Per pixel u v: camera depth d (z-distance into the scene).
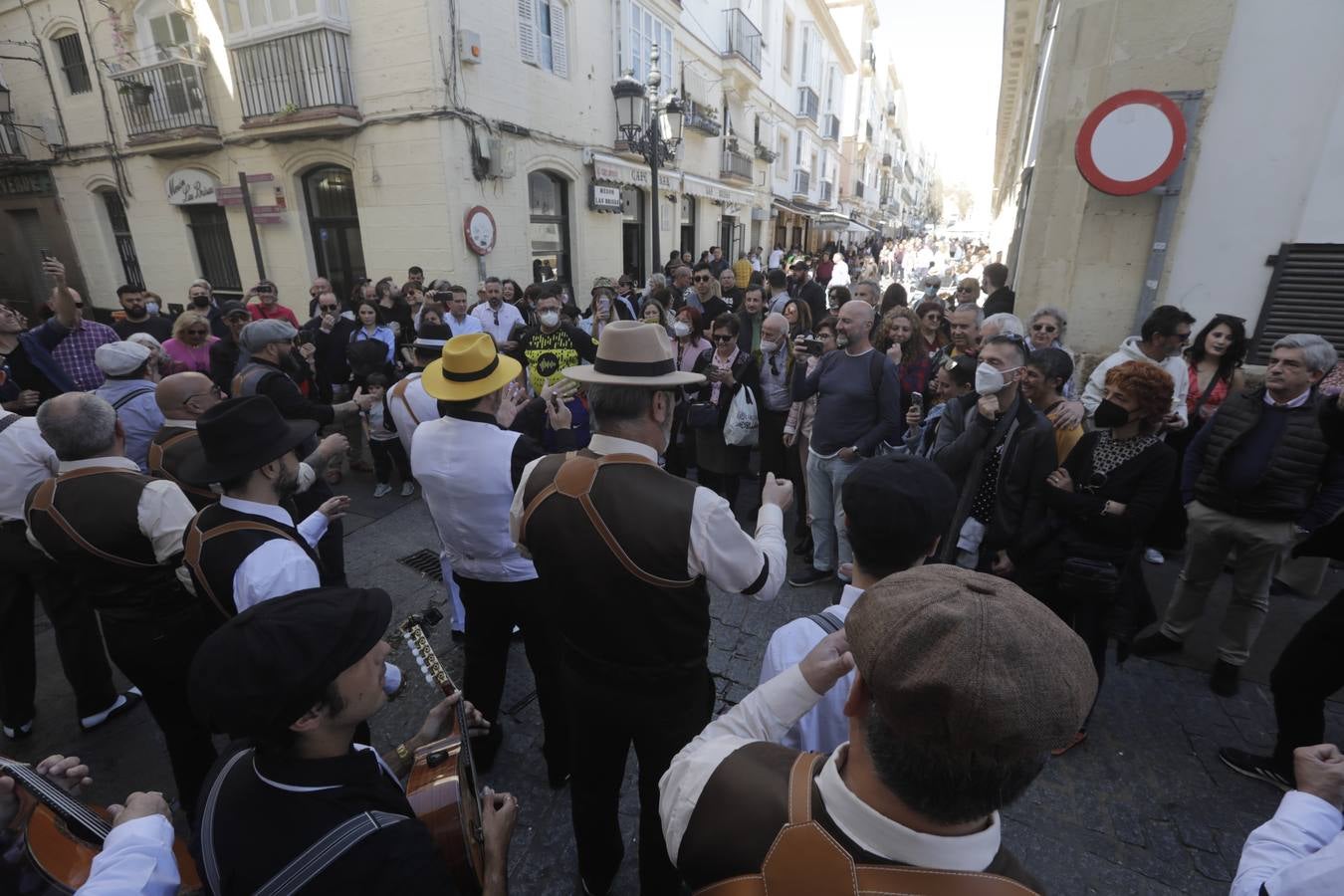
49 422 1.90
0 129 11.38
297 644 0.92
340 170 8.63
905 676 0.62
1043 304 4.71
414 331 6.73
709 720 1.74
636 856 2.16
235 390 3.30
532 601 2.22
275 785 0.94
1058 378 2.58
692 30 13.50
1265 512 2.63
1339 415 2.34
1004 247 14.20
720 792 0.80
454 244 7.99
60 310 4.69
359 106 7.99
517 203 9.00
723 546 1.49
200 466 1.71
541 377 4.96
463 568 2.25
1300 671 2.24
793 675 1.01
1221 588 3.77
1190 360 3.83
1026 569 2.51
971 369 3.04
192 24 8.70
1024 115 10.88
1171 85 4.05
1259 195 3.99
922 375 4.25
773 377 4.36
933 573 0.73
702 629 1.62
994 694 0.57
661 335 1.63
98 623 2.74
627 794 2.40
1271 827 1.06
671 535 1.48
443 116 7.58
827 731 1.28
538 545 1.61
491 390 2.11
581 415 4.38
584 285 10.88
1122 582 2.39
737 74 15.62
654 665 1.58
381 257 8.45
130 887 0.96
